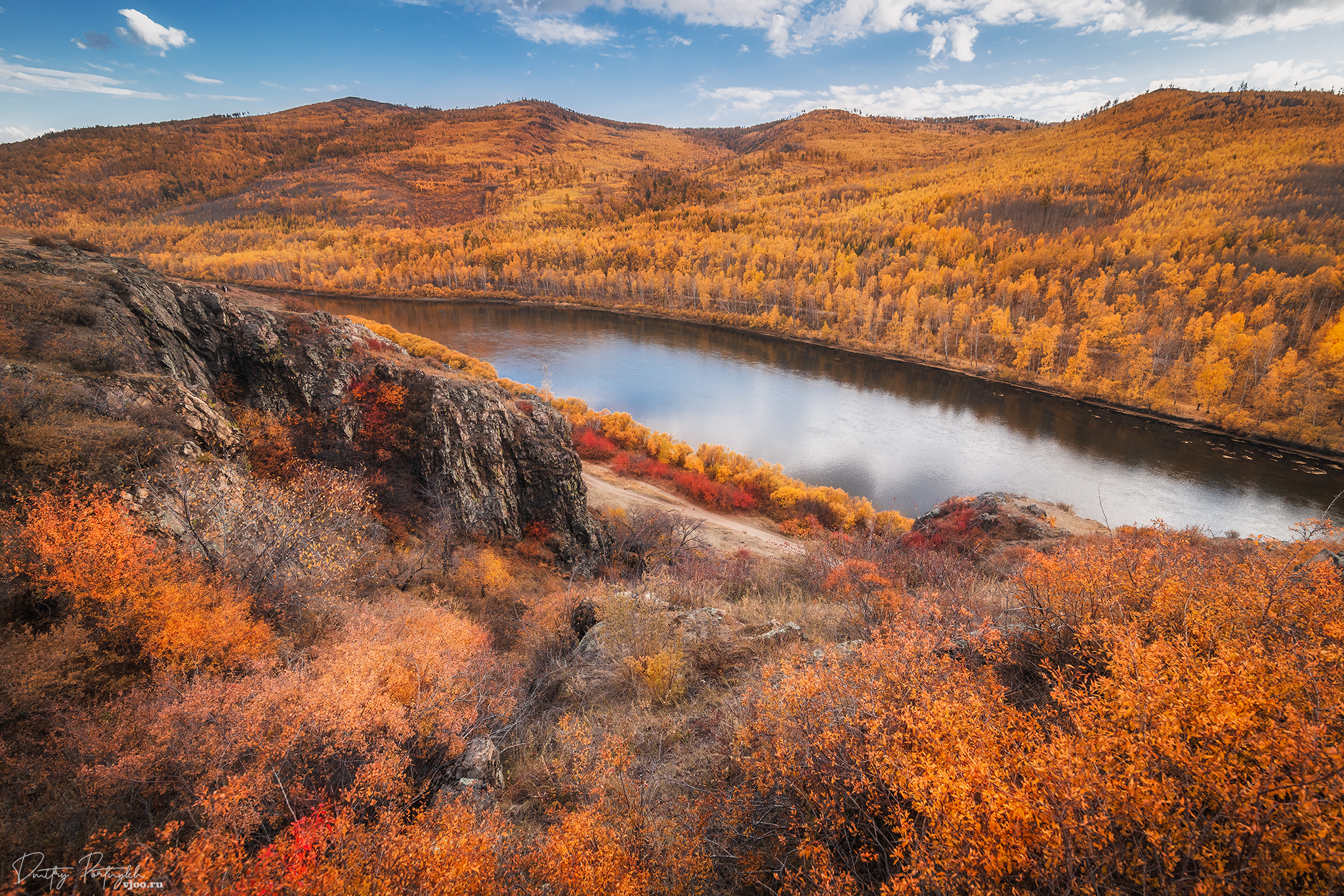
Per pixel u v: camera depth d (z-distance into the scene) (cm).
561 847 337
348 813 409
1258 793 211
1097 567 451
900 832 274
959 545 1767
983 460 6047
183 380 1697
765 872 338
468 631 973
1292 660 270
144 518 920
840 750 338
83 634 641
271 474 1723
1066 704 302
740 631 804
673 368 9450
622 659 769
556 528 2427
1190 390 7344
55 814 435
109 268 1808
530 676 858
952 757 277
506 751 625
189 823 445
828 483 5553
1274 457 5966
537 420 2584
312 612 953
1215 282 10050
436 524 1955
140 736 511
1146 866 220
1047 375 8506
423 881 324
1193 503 5034
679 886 334
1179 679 268
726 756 475
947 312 10606
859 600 875
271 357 2055
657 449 5375
